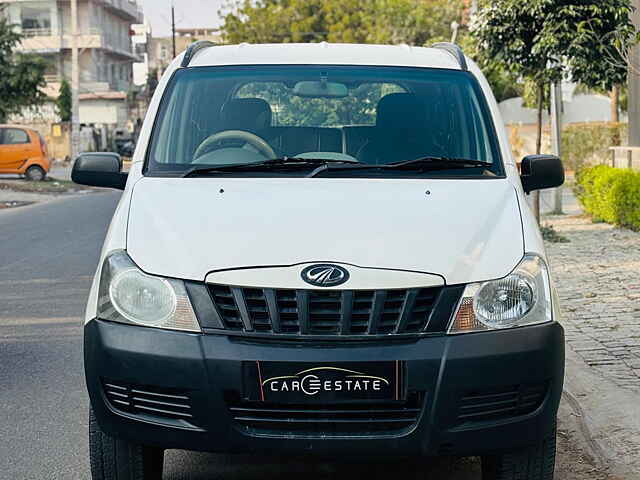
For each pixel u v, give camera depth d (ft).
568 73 44.04
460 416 12.57
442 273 12.85
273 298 12.62
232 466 16.51
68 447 17.42
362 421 12.52
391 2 158.10
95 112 211.00
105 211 66.33
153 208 14.17
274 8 170.71
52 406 19.86
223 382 12.44
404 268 12.82
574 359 22.41
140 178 15.47
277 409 12.53
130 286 13.12
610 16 41.83
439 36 154.40
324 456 12.56
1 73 101.91
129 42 251.19
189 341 12.60
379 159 16.39
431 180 15.14
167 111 16.99
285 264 12.82
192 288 12.85
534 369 12.76
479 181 15.16
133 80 238.27
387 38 156.46
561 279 33.58
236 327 12.68
